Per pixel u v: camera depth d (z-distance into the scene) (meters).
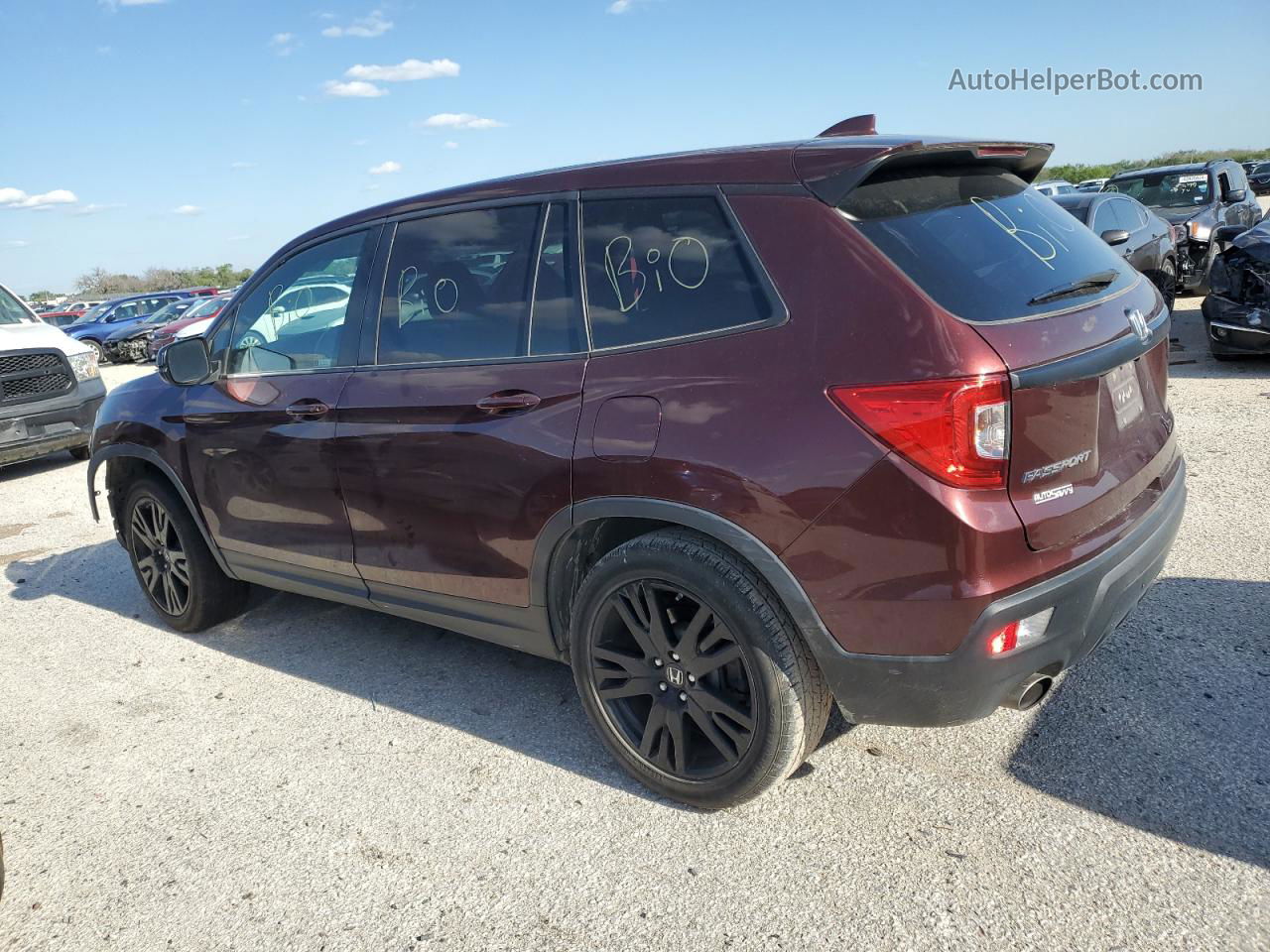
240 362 3.98
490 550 3.08
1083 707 3.16
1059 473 2.35
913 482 2.22
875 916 2.35
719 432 2.48
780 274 2.48
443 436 3.09
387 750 3.34
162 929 2.55
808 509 2.35
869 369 2.28
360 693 3.80
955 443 2.19
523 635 3.16
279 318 3.81
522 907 2.51
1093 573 2.39
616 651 2.88
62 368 8.83
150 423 4.29
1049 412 2.29
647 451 2.59
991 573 2.23
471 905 2.53
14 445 8.47
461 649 4.16
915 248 2.39
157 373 4.57
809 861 2.57
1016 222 2.71
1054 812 2.67
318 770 3.26
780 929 2.34
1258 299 7.66
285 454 3.67
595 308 2.83
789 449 2.37
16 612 5.13
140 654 4.41
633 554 2.70
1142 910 2.28
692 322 2.62
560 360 2.86
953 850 2.56
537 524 2.89
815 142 2.66
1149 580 2.74
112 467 4.62
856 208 2.46
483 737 3.38
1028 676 2.38
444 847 2.78
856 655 2.38
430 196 3.40
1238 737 2.91
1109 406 2.60
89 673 4.23
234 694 3.89
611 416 2.69
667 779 2.85
